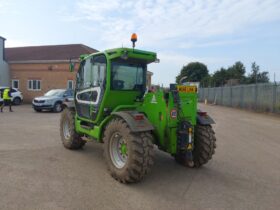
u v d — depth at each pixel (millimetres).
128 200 4348
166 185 5043
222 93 33031
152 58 6000
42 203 4125
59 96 19141
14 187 4699
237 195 4668
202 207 4180
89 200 4293
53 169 5742
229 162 6711
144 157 4887
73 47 31953
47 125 11977
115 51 5680
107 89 5801
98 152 7273
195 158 6004
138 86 6312
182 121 5473
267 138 10125
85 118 6719
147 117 5738
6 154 6812
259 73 51031
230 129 12258
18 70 29641
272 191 4887
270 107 20812
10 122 12781
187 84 5719
